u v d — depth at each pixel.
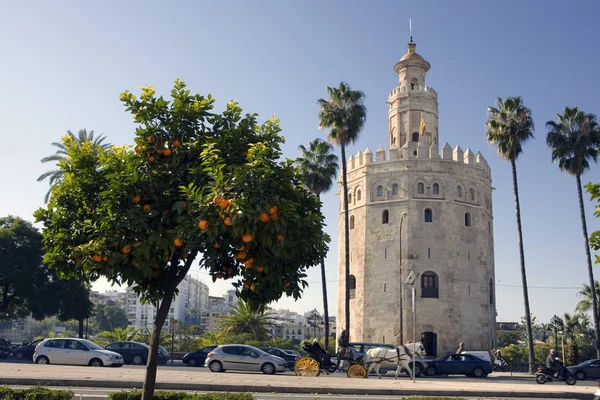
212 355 33.47
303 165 58.34
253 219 9.07
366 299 60.78
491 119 52.38
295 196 10.61
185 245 9.84
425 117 67.12
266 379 24.80
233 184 9.18
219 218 9.08
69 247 10.45
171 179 10.21
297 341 137.50
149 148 10.45
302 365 28.55
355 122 53.47
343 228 67.25
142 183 10.02
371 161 64.31
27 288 53.78
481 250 62.94
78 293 57.41
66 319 58.06
